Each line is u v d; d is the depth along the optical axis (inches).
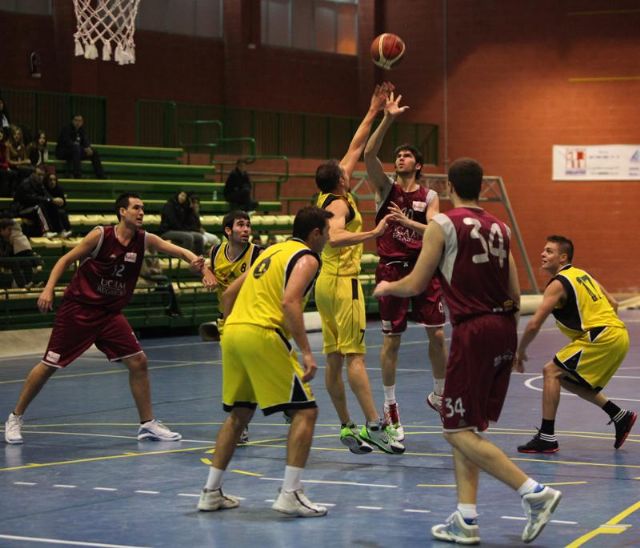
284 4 1273.4
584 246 1261.1
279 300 278.4
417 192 386.6
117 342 395.5
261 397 276.4
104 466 350.3
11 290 765.9
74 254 391.5
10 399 517.3
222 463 285.9
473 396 252.7
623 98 1239.5
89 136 1075.3
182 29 1181.1
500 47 1284.4
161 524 272.5
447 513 282.8
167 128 1114.7
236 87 1208.8
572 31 1253.7
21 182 832.9
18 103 1039.6
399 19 1332.4
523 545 250.5
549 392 366.3
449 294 258.1
